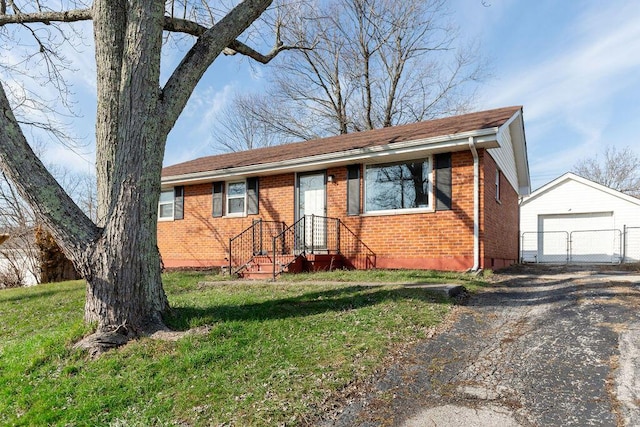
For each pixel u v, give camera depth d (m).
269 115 25.97
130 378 3.53
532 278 8.26
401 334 4.40
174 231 14.21
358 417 2.78
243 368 3.57
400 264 9.83
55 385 3.54
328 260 10.33
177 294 7.38
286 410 2.87
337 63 24.03
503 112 10.52
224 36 5.32
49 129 10.78
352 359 3.72
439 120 11.86
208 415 2.88
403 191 9.97
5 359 4.36
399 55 23.42
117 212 4.47
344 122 24.88
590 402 2.82
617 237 16.67
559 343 4.02
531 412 2.74
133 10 4.59
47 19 6.63
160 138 4.80
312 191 11.48
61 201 4.38
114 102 4.72
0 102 4.17
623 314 4.80
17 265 14.41
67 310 6.70
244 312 5.18
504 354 3.84
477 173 8.90
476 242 8.82
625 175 35.19
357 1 18.33
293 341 4.18
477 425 2.61
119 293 4.38
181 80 5.01
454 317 5.12
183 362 3.72
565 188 17.77
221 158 15.47
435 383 3.26
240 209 12.84
